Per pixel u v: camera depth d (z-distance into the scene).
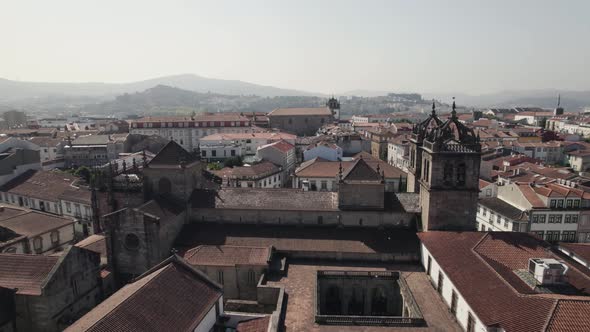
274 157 142.62
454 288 47.22
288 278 57.50
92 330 32.88
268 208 68.81
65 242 82.38
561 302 35.28
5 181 111.62
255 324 45.09
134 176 75.69
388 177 115.56
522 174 116.19
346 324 46.12
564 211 88.62
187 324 38.75
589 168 163.25
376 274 56.75
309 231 67.25
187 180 69.81
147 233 60.25
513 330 34.50
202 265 57.81
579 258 66.38
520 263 48.47
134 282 45.53
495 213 96.12
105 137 177.88
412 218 67.38
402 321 45.59
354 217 68.19
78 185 108.44
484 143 176.62
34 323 47.06
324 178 119.06
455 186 62.06
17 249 70.94
